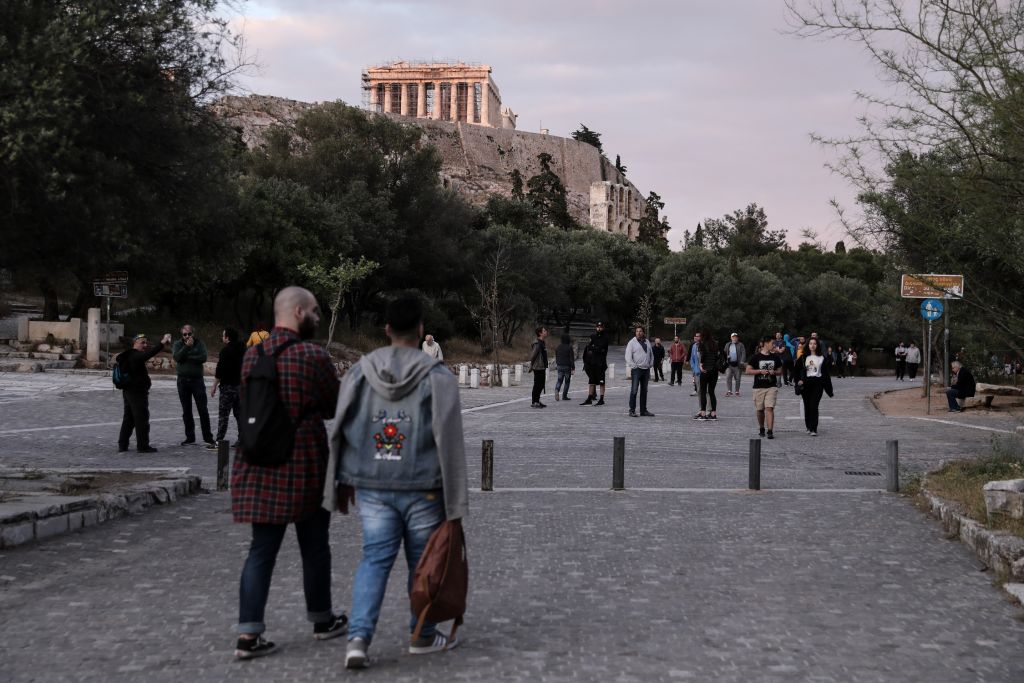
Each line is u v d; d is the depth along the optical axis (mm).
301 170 59688
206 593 6559
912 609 6387
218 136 11406
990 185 9234
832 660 5277
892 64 9375
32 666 5004
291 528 8953
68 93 9242
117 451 14859
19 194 9445
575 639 5602
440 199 64312
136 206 10805
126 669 4977
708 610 6281
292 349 5309
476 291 66750
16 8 9234
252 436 5176
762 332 80250
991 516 8414
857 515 9961
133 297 49906
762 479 12797
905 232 10180
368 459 5113
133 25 9953
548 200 163875
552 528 9055
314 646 5426
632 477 12844
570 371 28438
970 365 11750
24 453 14398
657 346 40969
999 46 8836
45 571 7086
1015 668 5184
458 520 5156
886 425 21203
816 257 113188
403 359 5145
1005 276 10688
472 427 19906
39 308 51969
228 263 36969
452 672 4992
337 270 45219
